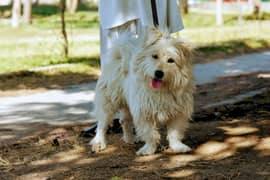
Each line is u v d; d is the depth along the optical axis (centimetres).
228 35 2903
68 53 2111
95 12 5488
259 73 1662
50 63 1866
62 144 834
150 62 692
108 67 780
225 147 771
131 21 861
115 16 850
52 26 3656
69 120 1033
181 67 700
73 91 1390
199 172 668
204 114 1002
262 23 3822
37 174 691
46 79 1565
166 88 707
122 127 831
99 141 799
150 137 745
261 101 1137
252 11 5044
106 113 794
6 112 1123
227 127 889
